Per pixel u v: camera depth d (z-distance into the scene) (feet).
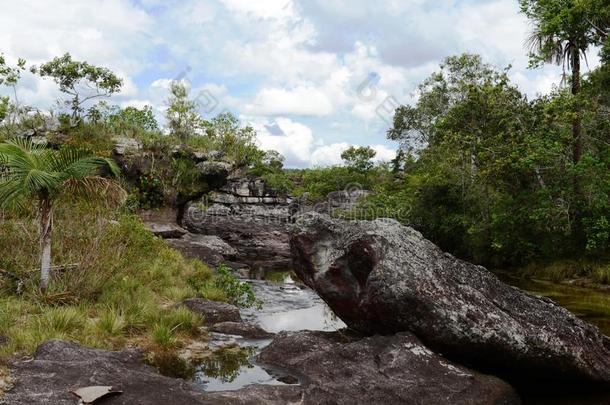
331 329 33.50
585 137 58.90
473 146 76.89
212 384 21.12
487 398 20.77
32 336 22.82
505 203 68.39
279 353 24.18
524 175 68.08
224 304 34.42
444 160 90.48
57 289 30.19
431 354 22.68
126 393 17.44
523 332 23.50
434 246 28.17
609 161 56.18
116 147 74.43
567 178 59.88
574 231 61.46
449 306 23.73
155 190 77.51
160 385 18.66
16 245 33.99
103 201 32.04
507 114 73.46
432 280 24.76
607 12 57.72
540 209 58.70
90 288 31.04
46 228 29.68
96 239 34.37
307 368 22.50
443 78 110.63
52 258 33.63
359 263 27.07
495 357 23.56
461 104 82.12
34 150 30.22
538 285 55.57
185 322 28.96
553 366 23.53
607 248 60.39
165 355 24.36
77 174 29.17
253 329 30.07
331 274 28.86
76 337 24.23
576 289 52.21
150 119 95.71
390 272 24.71
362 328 28.09
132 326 27.30
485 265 76.28
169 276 40.19
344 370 21.74
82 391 16.76
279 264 80.64
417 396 19.94
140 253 42.57
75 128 75.36
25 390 16.92
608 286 52.13
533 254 68.95
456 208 87.15
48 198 29.68
